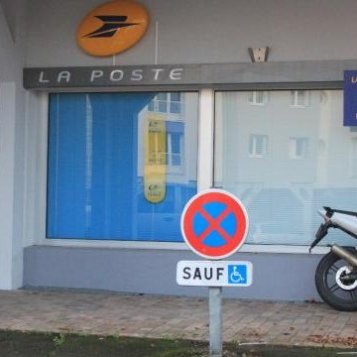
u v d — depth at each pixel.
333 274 7.59
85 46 8.45
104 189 8.77
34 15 8.62
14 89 8.42
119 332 6.45
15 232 8.51
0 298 8.01
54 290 8.55
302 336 6.30
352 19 7.87
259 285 8.09
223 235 5.16
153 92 8.66
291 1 8.01
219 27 8.20
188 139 8.54
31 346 5.98
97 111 8.80
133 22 8.34
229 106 8.41
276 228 8.28
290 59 8.01
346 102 7.78
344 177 8.14
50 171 8.88
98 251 8.53
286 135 8.29
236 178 8.38
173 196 8.59
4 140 8.44
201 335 6.34
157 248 8.56
